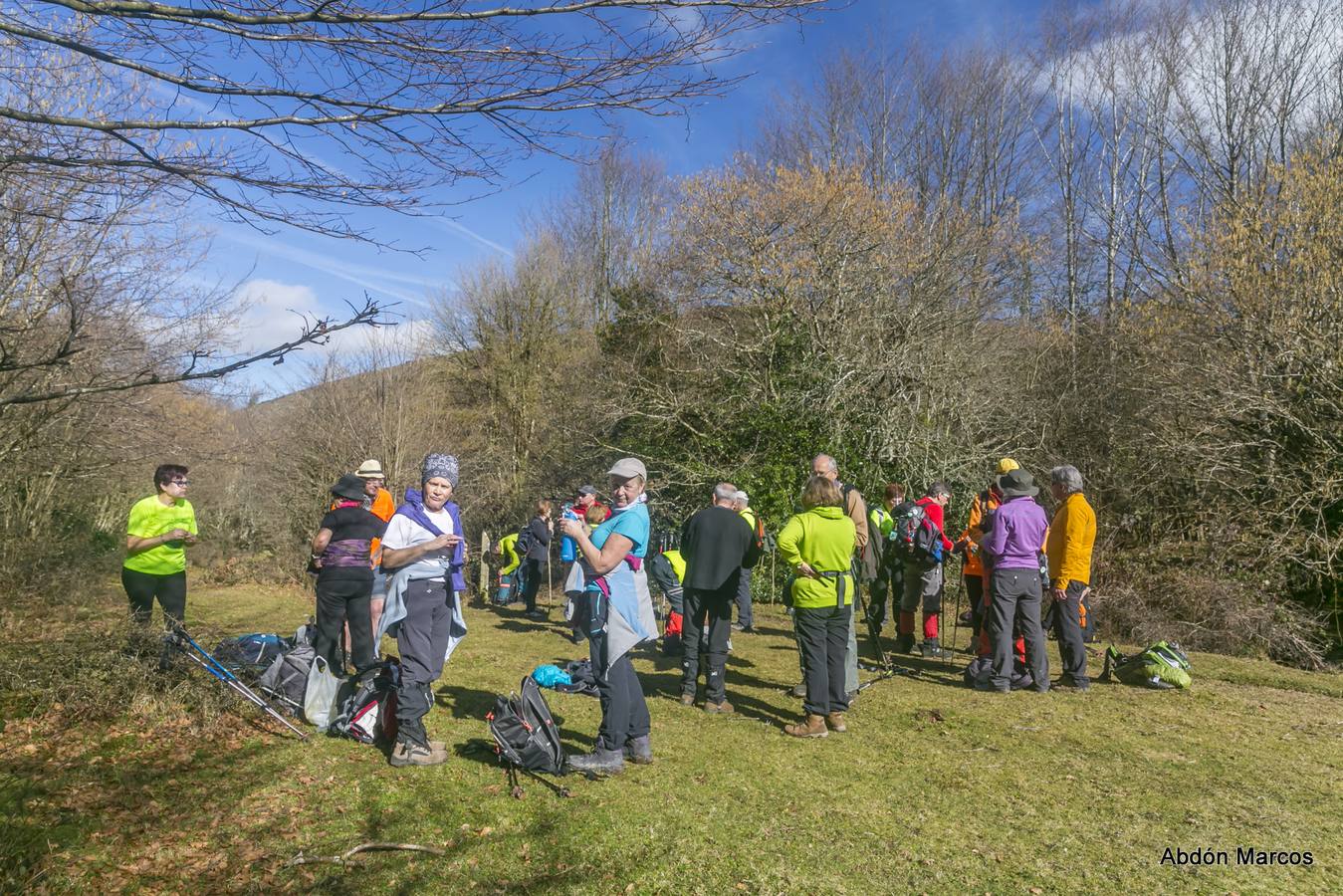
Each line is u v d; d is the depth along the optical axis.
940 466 14.64
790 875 3.52
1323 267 11.25
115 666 5.50
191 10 2.94
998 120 25.70
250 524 19.30
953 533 14.73
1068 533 6.76
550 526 11.80
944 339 15.90
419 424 19.41
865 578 7.82
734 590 6.19
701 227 16.64
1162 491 13.32
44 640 6.60
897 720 5.85
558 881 3.45
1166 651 6.97
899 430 14.91
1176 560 11.77
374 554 6.82
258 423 17.77
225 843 3.74
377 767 4.69
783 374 15.39
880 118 25.69
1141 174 20.81
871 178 20.25
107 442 12.95
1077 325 18.08
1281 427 11.71
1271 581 10.74
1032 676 6.76
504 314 24.89
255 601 12.28
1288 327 11.41
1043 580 7.20
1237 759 5.04
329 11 3.04
